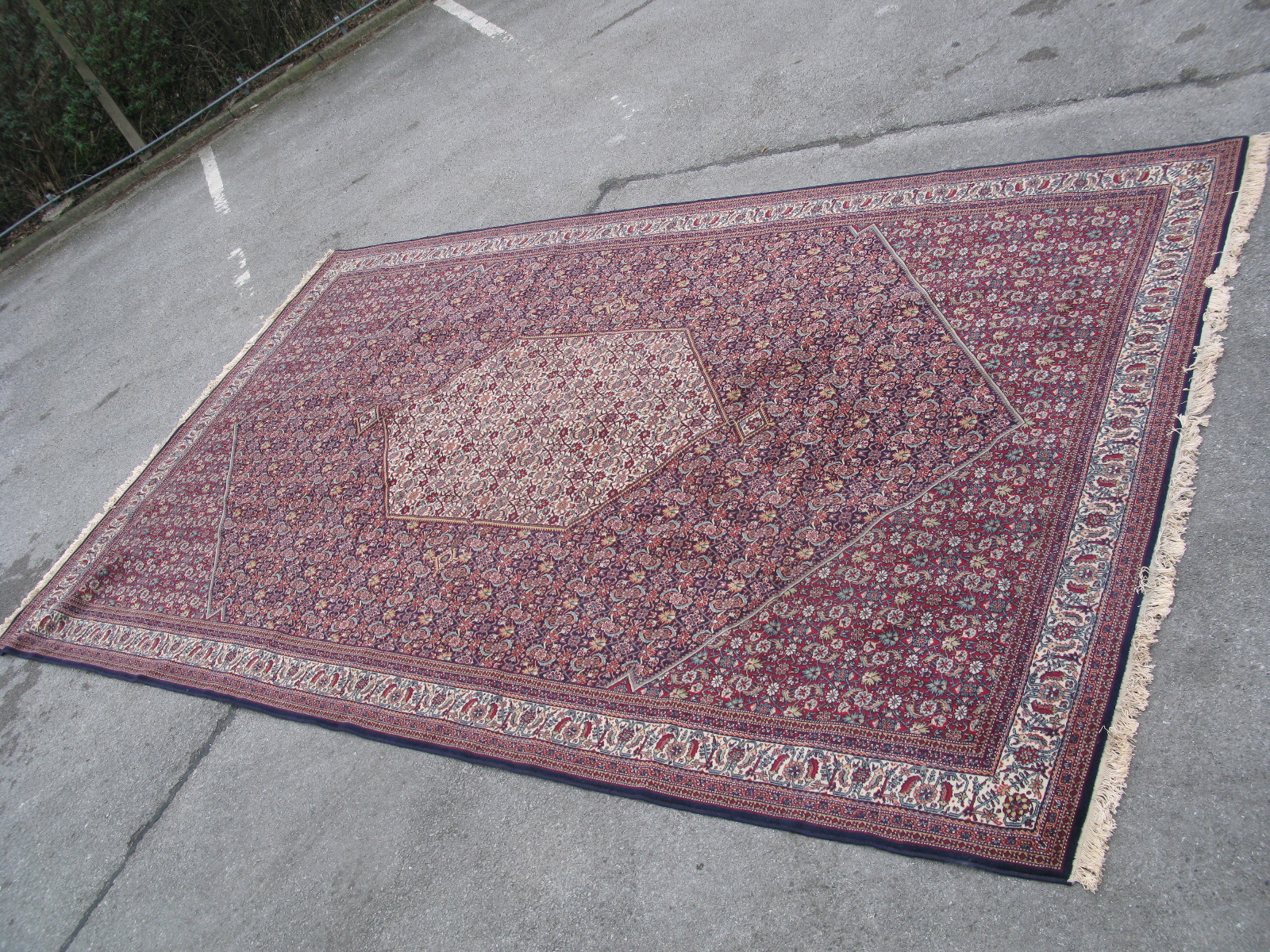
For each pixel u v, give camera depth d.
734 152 4.85
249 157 7.39
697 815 2.59
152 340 5.90
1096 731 2.29
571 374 4.10
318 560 3.92
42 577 4.59
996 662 2.52
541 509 3.62
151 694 3.72
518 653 3.20
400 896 2.73
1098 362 3.06
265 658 3.64
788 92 4.98
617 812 2.68
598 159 5.36
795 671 2.75
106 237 7.38
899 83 4.60
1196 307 3.03
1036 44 4.31
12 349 6.51
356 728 3.23
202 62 8.19
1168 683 2.31
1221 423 2.72
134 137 8.05
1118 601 2.49
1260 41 3.67
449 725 3.11
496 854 2.72
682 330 4.00
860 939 2.21
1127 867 2.09
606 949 2.41
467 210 5.56
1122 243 3.36
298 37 8.39
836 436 3.28
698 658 2.91
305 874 2.90
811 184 4.39
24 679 4.06
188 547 4.32
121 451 5.15
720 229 4.43
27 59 7.59
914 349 3.42
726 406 3.59
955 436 3.08
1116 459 2.79
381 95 7.24
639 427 3.71
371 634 3.53
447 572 3.59
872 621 2.75
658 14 6.38
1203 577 2.45
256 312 5.67
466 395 4.28
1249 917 1.94
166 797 3.33
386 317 5.05
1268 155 3.28
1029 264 3.47
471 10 7.82
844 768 2.50
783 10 5.66
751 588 3.00
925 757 2.43
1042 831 2.19
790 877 2.37
